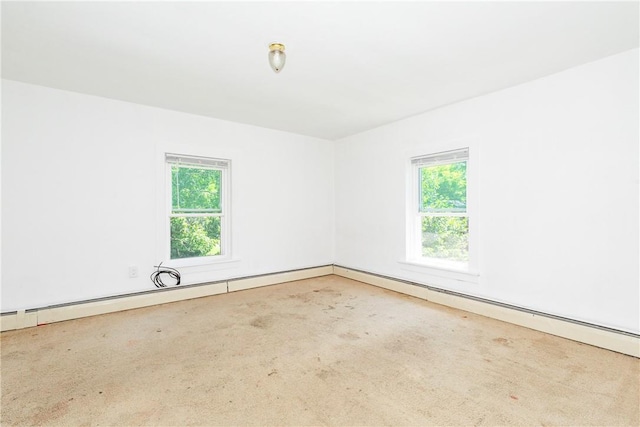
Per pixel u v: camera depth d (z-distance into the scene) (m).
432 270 3.72
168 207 3.72
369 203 4.61
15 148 2.88
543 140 2.78
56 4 1.77
